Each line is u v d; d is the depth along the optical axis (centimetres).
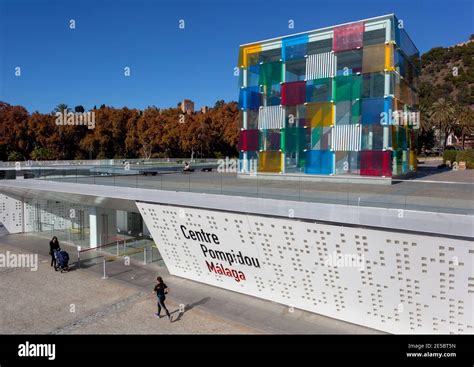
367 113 1914
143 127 5956
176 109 6500
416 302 966
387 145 1847
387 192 1341
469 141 7562
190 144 5941
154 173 2619
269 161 2262
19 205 2623
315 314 1212
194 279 1561
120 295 1427
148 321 1197
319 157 2070
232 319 1194
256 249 1238
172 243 1532
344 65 2114
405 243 916
